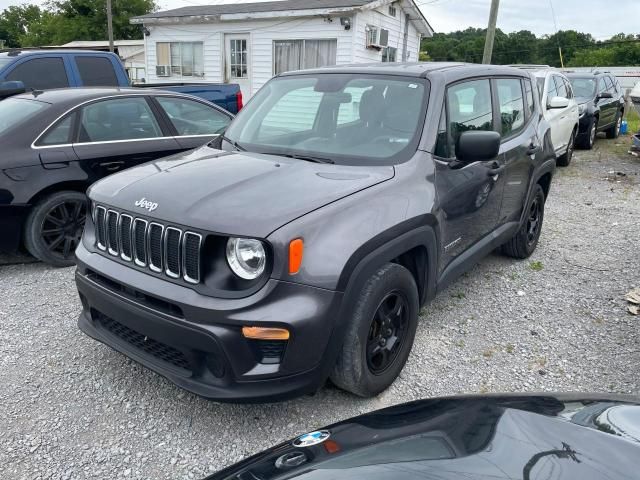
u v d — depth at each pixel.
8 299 4.38
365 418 2.03
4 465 2.59
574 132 10.89
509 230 4.70
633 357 3.68
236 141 3.84
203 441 2.79
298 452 1.82
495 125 4.30
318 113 3.77
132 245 2.81
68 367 3.41
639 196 8.54
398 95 3.61
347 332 2.77
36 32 52.62
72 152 4.95
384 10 16.47
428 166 3.32
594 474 1.45
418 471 1.53
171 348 2.71
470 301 4.55
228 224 2.49
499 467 1.50
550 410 1.87
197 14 16.97
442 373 3.45
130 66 27.84
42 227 4.88
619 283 4.96
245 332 2.44
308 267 2.50
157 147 5.55
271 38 16.19
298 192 2.77
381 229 2.80
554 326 4.13
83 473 2.56
